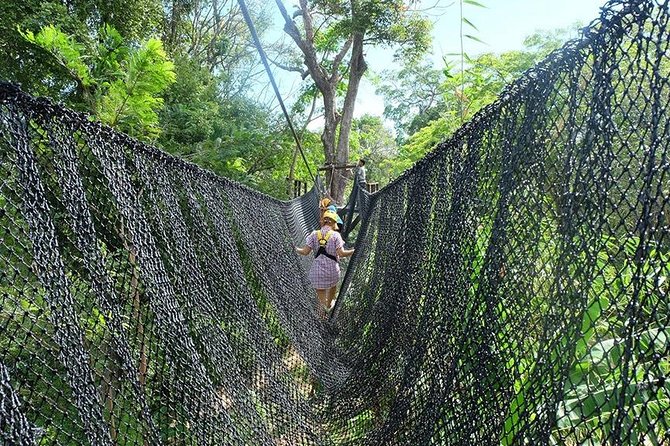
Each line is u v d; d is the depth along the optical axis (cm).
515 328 135
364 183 827
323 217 604
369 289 425
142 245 162
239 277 279
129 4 1160
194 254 210
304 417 274
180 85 1273
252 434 212
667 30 88
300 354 337
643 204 83
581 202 104
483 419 142
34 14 841
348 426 276
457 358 161
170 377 165
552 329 116
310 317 441
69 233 133
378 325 328
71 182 131
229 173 1105
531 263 129
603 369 139
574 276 105
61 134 129
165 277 173
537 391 117
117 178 155
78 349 121
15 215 119
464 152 193
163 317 165
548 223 130
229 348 219
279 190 1327
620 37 95
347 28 1711
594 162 99
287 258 466
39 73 809
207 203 256
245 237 321
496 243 146
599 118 100
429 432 177
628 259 91
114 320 141
